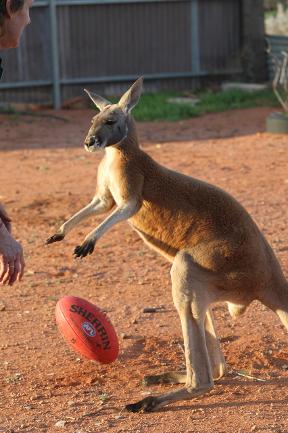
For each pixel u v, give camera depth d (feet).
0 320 27.94
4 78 78.28
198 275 20.95
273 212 40.27
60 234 22.18
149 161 22.02
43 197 44.45
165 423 20.25
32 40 78.74
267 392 22.06
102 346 22.34
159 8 82.53
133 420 20.48
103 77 81.82
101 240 36.78
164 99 78.95
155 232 21.86
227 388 22.36
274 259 22.09
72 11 79.46
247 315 27.73
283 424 20.06
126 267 33.17
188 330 20.86
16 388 22.74
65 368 24.04
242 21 85.20
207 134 63.72
